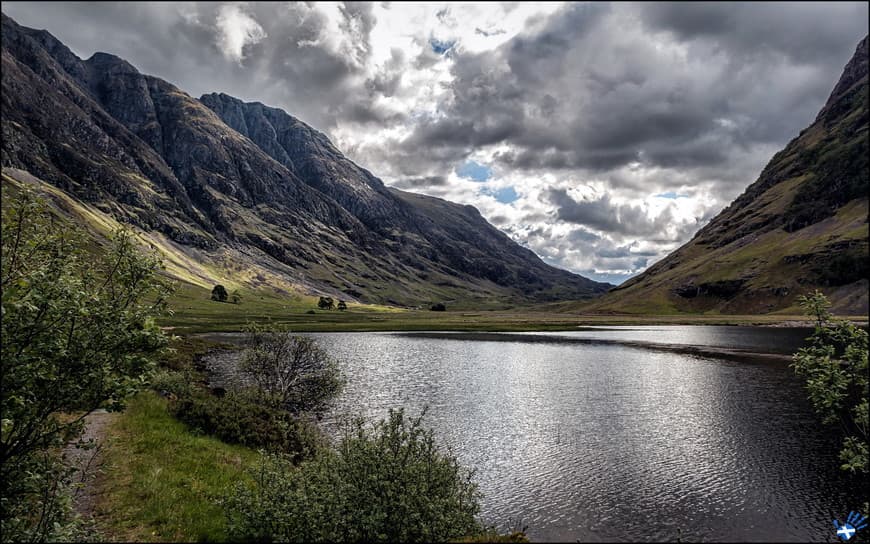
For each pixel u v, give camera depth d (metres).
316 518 13.95
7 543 9.75
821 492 28.38
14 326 9.41
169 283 12.20
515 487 28.81
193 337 101.81
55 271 10.45
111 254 11.44
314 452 26.39
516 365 80.25
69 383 10.33
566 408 48.44
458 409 47.19
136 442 22.56
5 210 10.09
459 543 13.52
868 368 11.86
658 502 27.02
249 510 15.28
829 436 38.75
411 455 16.31
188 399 30.20
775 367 77.44
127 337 10.91
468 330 176.12
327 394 39.88
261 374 39.47
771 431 40.34
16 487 10.05
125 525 14.82
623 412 46.88
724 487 29.11
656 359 89.19
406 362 82.31
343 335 145.75
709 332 171.75
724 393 56.25
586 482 29.69
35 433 10.63
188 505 16.70
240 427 27.50
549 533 23.47
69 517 10.90
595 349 108.69
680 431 40.38
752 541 23.00
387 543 13.95
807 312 13.16
